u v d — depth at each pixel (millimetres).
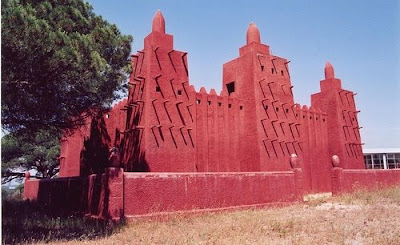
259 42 21641
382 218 11812
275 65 22141
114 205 11492
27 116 12508
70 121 14180
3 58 9219
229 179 15375
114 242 9117
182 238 9297
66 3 12625
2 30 8609
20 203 20797
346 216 12734
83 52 10789
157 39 16875
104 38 12938
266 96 20859
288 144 21750
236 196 15484
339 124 25891
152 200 12508
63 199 17297
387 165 37812
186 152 16734
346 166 25344
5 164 31578
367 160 38656
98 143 21562
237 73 21984
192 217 13117
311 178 23547
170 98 16703
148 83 16078
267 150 19922
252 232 10109
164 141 16016
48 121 13336
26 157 32250
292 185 18500
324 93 27250
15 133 13969
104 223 11508
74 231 11234
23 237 10070
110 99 13945
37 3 10961
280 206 17188
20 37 8977
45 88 11172
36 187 22750
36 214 15516
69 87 11602
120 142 19141
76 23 12102
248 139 20250
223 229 10477
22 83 10531
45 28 9469
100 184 12727
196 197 13898
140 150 15969
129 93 17812
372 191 20766
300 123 23469
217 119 19391
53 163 33469
